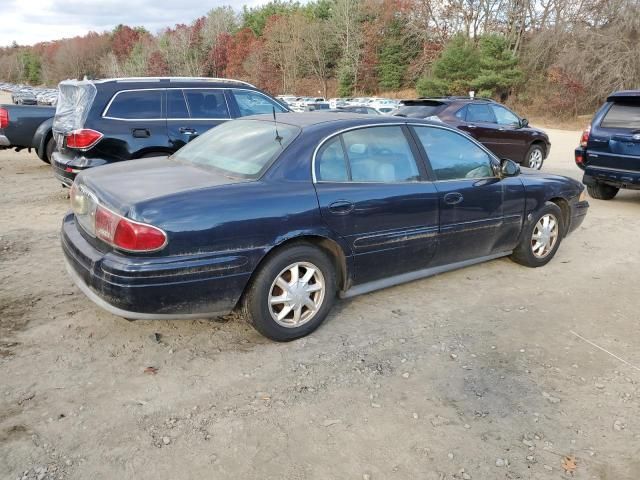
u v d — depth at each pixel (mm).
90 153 6773
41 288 4480
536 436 2828
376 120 4172
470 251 4719
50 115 10680
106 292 3141
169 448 2648
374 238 3953
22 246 5594
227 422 2859
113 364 3377
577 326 4137
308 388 3195
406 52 65562
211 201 3279
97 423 2811
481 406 3072
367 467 2568
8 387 3084
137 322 3934
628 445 2781
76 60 139750
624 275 5336
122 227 3117
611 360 3631
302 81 78750
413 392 3188
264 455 2625
